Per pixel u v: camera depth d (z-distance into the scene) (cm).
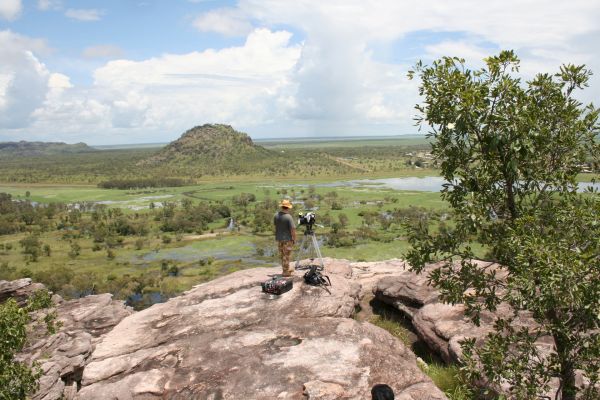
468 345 600
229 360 817
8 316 732
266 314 1022
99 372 830
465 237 592
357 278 1639
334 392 691
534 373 551
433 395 692
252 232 10150
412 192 14825
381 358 801
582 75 559
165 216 12725
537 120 538
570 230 530
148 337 970
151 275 6669
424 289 1260
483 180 587
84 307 1412
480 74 574
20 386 742
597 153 569
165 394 738
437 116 591
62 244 9750
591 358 540
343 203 12912
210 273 6681
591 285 464
